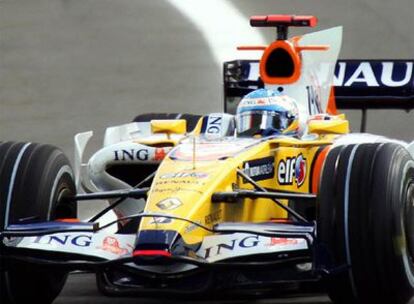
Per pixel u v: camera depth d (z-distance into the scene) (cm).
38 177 2922
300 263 2695
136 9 6475
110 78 5844
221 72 5822
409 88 4175
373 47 5934
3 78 5875
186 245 2678
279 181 3180
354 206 2692
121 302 3117
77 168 3300
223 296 2914
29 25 6325
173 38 6169
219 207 2884
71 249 2756
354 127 5434
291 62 3606
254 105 3297
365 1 6406
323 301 3069
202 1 6531
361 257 2692
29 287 2945
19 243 2802
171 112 5509
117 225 3488
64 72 5912
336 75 4241
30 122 5456
